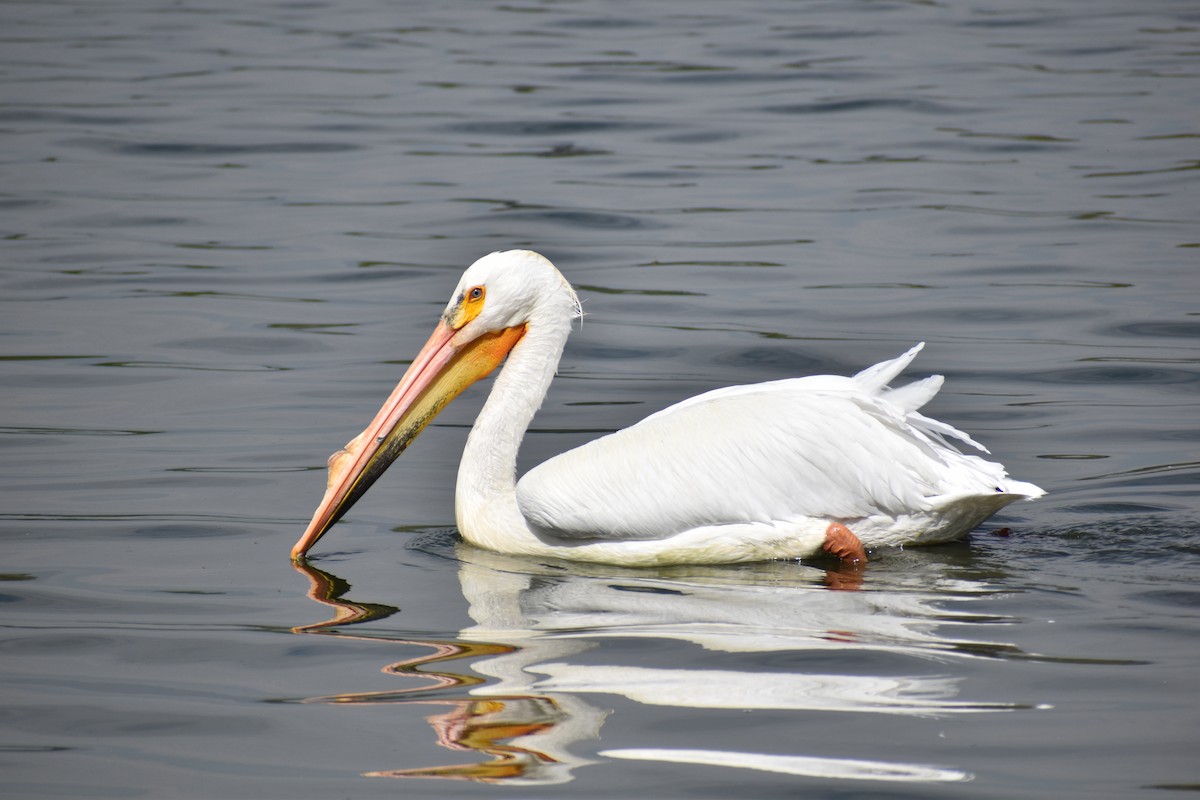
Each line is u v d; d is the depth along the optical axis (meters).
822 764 7.02
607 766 7.06
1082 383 14.58
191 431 13.38
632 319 16.92
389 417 11.38
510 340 11.64
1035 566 10.09
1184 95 27.33
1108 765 6.95
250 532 11.05
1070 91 28.08
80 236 20.17
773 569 10.47
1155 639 8.52
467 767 7.11
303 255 19.42
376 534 11.28
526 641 8.77
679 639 8.73
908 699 7.75
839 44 32.97
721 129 26.09
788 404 10.74
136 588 9.80
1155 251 18.91
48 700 7.96
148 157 24.47
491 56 32.47
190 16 37.88
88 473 12.26
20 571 10.09
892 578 10.01
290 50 33.31
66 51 33.09
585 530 10.70
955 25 35.00
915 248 19.44
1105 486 11.83
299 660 8.51
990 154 24.02
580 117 27.03
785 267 18.80
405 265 18.97
